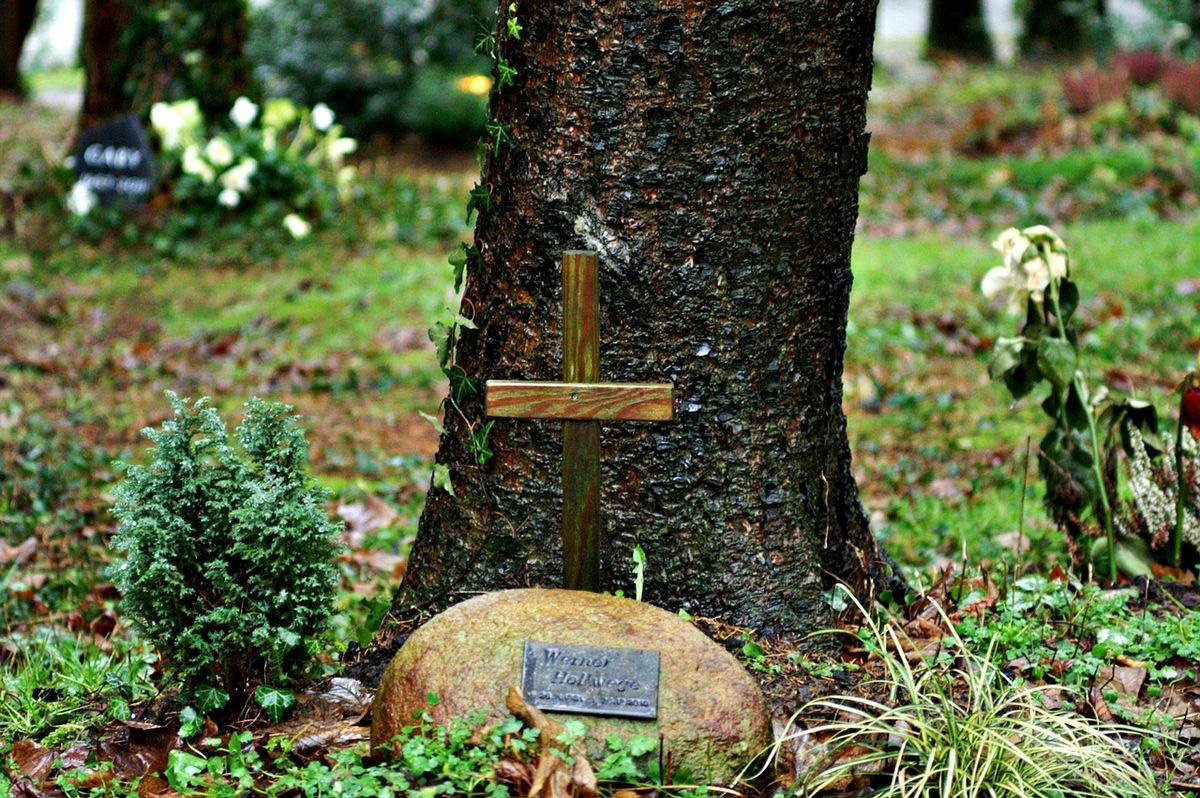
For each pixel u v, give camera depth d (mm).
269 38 17484
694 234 3773
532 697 3254
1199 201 12703
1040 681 3889
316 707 3754
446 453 4125
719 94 3689
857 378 8492
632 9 3650
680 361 3844
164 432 3605
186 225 12188
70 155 13492
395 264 11500
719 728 3264
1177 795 3369
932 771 3221
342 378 9016
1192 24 23141
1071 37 25172
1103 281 10094
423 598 4133
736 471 3908
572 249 3826
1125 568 4820
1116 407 4973
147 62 13070
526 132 3855
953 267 10758
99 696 4027
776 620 3947
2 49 22938
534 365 3934
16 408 8258
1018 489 6488
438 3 17531
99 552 6152
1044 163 14328
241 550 3557
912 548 5883
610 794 3121
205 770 3498
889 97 22734
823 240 3926
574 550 3783
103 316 10352
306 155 13703
